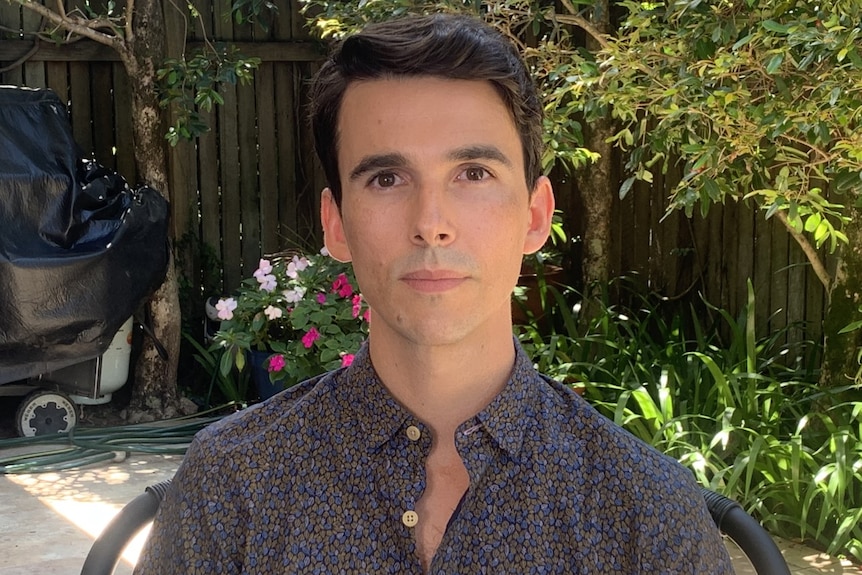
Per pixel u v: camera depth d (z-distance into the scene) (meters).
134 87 4.87
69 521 3.51
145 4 4.85
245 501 0.95
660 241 5.36
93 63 5.16
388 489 0.93
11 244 4.16
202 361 5.11
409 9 3.80
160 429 4.69
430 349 0.91
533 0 4.05
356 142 0.91
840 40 2.53
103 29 5.07
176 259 5.35
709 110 3.06
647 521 0.92
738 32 2.95
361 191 0.91
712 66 2.99
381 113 0.90
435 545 0.93
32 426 4.58
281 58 5.47
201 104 4.78
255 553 0.94
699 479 3.06
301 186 5.66
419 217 0.88
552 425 0.96
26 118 4.40
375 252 0.90
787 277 4.69
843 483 2.97
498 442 0.92
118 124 5.24
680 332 4.80
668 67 3.18
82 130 5.17
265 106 5.52
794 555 3.04
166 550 0.98
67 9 5.03
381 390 0.94
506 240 0.91
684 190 3.40
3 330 4.16
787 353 4.62
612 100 3.24
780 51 2.64
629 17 3.38
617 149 5.46
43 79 5.06
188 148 5.35
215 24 5.34
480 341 0.93
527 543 0.91
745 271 4.91
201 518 0.96
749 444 3.36
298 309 4.46
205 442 1.00
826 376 3.65
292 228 5.66
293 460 0.96
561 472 0.93
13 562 3.11
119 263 4.40
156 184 4.94
